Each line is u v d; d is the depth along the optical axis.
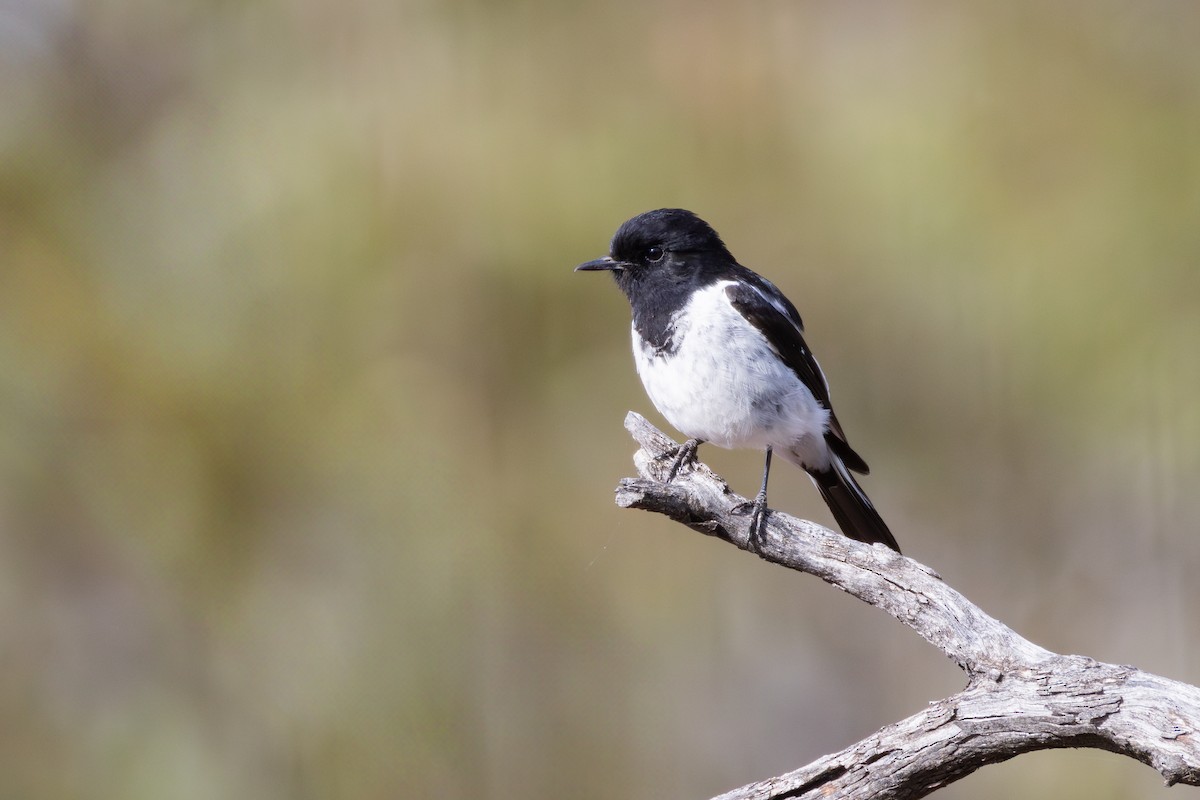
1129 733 5.29
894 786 5.70
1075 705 5.43
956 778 5.73
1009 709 5.56
